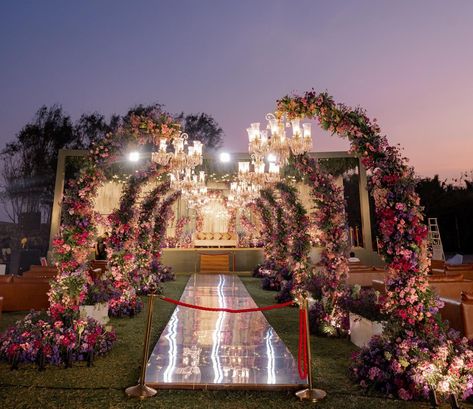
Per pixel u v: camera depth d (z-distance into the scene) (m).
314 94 4.91
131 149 5.89
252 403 3.62
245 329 6.51
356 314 5.62
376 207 4.46
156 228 12.59
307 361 3.90
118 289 7.57
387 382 3.88
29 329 4.74
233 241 18.09
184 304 4.18
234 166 18.03
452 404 3.43
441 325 4.04
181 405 3.54
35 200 24.41
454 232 26.12
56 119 25.84
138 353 5.09
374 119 4.66
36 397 3.67
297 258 8.36
